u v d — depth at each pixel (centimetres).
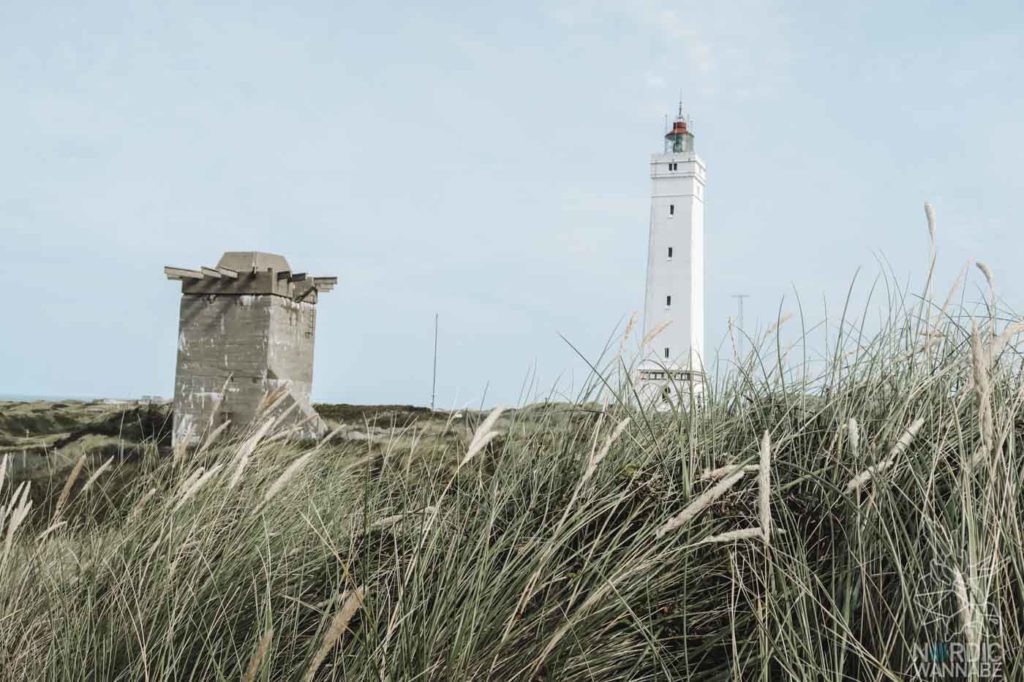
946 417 314
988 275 318
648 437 399
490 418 297
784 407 391
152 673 280
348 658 278
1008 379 329
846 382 373
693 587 314
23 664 313
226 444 495
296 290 1441
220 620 304
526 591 277
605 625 293
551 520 347
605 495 362
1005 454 284
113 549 366
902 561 261
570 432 426
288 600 321
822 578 282
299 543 368
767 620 254
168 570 325
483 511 374
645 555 302
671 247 4491
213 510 398
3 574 348
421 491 390
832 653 251
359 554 353
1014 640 217
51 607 338
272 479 439
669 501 344
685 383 413
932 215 350
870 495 274
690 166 4466
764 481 229
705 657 294
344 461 493
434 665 261
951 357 352
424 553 322
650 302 4500
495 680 273
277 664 294
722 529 318
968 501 208
